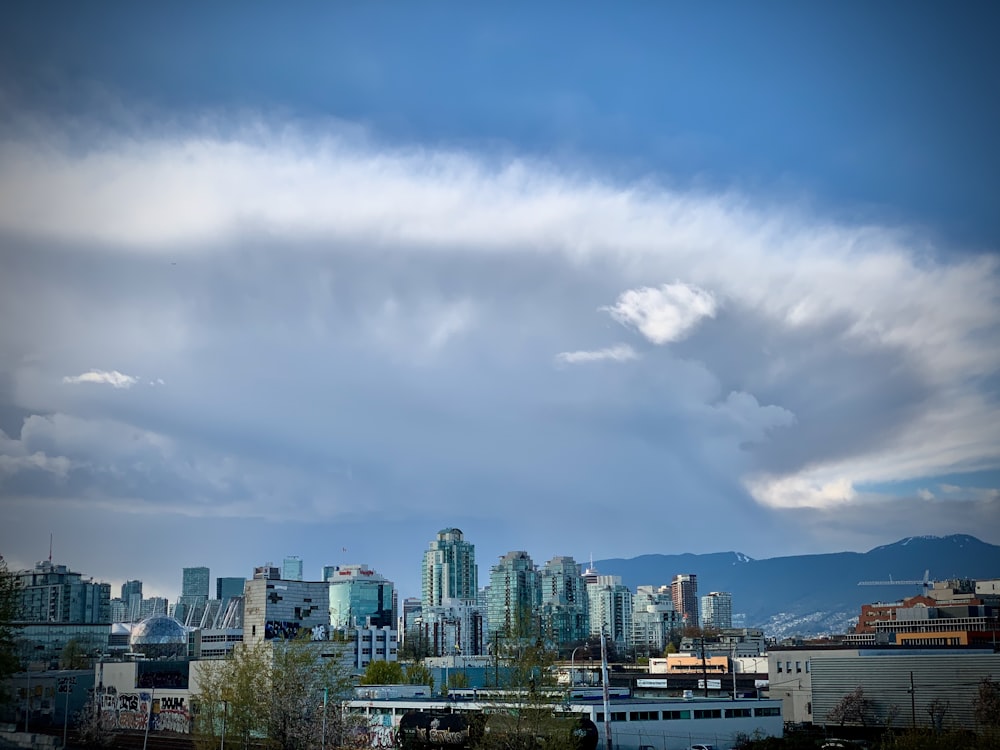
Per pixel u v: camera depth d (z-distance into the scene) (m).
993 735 100.38
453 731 112.00
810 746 125.44
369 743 137.88
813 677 165.62
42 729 170.88
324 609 186.50
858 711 157.25
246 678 120.62
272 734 119.44
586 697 147.88
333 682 124.44
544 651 95.56
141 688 177.25
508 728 91.38
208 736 119.62
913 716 140.88
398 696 158.38
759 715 142.50
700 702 137.50
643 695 170.25
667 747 132.00
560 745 90.06
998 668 148.50
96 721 148.75
